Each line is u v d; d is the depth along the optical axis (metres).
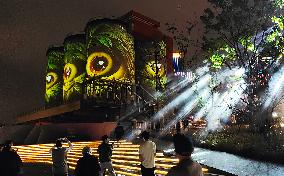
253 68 21.23
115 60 50.75
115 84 40.81
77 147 24.25
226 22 21.45
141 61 55.72
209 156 13.94
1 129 35.03
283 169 10.26
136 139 22.45
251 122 21.06
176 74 45.03
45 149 26.55
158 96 41.41
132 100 39.91
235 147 15.00
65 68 62.78
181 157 3.34
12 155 7.66
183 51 34.28
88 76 50.47
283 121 24.83
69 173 14.70
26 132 36.03
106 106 38.12
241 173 9.78
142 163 8.90
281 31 20.11
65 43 64.12
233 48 22.30
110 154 10.95
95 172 6.34
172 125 32.56
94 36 51.97
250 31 20.97
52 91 74.44
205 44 22.75
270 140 15.04
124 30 53.44
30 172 16.28
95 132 30.53
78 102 38.28
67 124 31.78
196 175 3.24
